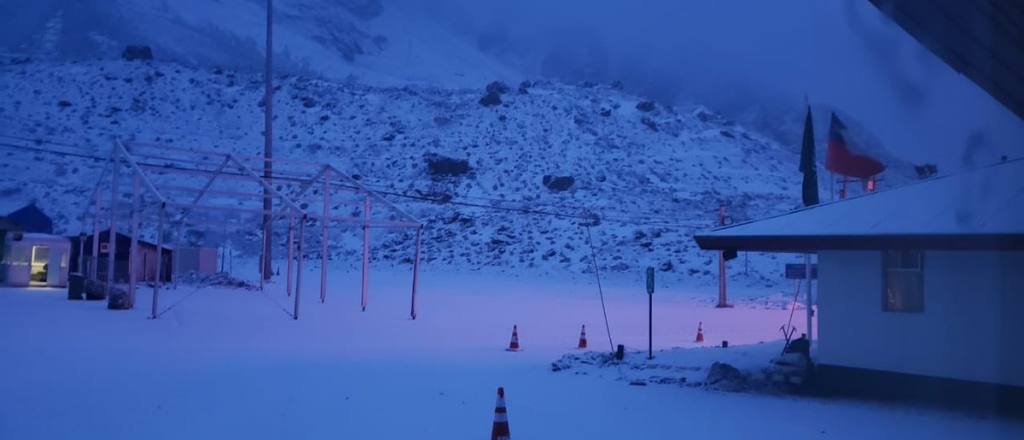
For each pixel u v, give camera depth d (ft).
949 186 41.55
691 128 327.47
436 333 78.43
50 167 248.52
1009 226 34.65
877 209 42.06
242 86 351.67
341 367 51.37
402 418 34.42
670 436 31.17
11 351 55.16
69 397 38.09
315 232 234.58
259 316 90.79
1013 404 36.50
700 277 178.19
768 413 36.17
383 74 601.62
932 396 38.78
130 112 304.50
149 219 127.24
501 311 108.58
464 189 257.14
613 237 208.64
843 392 41.78
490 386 43.93
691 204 242.37
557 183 254.88
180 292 126.21
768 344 60.18
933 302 39.14
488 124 318.04
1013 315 36.86
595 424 33.42
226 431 31.22
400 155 286.05
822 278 43.29
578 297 140.77
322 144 296.71
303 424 32.83
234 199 243.81
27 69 338.54
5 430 30.60
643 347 67.46
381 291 144.66
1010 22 33.09
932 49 35.19
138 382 43.19
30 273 137.28
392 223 98.17
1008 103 38.04
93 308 95.20
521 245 210.38
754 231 43.50
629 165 277.03
